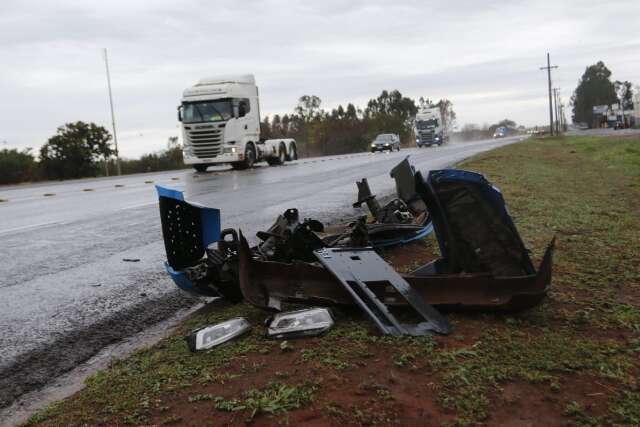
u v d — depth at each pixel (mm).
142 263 6504
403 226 5848
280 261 4469
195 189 15664
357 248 4238
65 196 16641
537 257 5297
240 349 3379
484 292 3768
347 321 3705
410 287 3736
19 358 3873
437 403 2633
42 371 3680
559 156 24219
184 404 2758
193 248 4594
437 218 4199
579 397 2654
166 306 4926
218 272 4312
